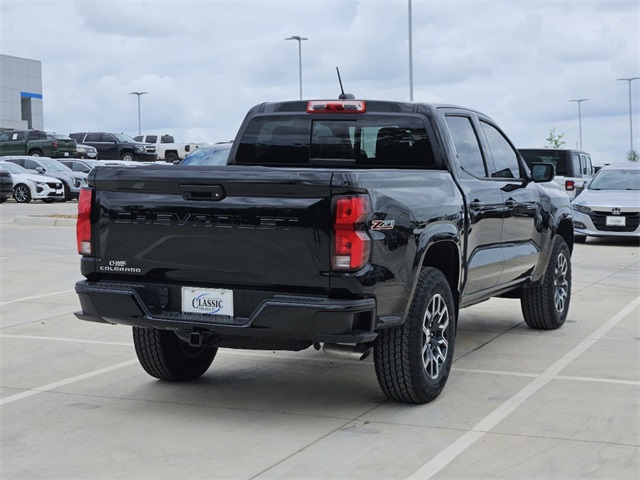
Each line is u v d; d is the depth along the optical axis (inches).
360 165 289.0
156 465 200.4
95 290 237.1
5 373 291.6
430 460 201.6
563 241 364.5
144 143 2092.8
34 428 229.8
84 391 267.7
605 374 284.8
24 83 3380.9
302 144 294.7
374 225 219.5
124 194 234.7
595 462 199.8
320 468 196.9
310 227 215.3
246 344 234.4
